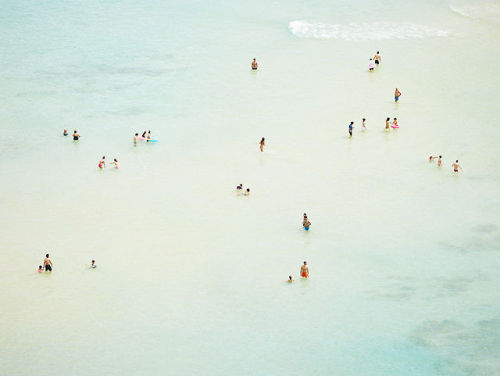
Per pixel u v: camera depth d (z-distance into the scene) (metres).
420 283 42.19
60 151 59.78
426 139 59.66
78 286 42.50
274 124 63.28
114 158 57.69
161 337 37.91
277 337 37.81
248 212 50.31
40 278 43.28
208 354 36.47
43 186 54.38
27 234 48.03
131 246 46.53
